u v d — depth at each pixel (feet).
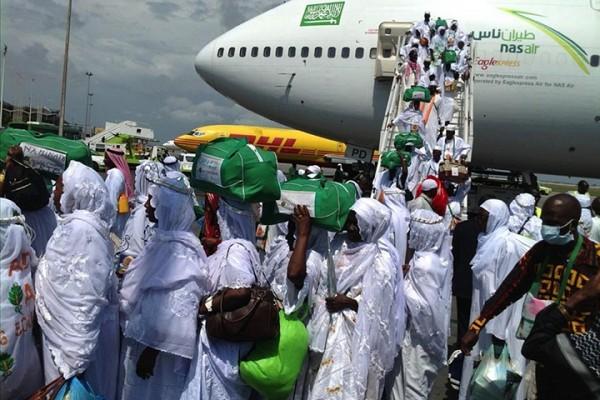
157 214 10.87
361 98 55.88
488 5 54.13
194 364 10.70
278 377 10.53
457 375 18.63
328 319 11.76
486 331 15.16
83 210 10.48
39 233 13.39
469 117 46.09
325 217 11.51
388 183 32.22
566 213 9.83
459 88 47.91
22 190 12.67
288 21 59.67
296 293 11.18
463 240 20.25
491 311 11.44
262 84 59.67
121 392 11.38
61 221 10.37
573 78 51.31
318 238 12.32
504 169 62.59
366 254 11.87
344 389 11.32
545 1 53.62
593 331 8.79
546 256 10.46
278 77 58.80
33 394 10.03
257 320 10.34
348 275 11.91
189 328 10.34
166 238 10.71
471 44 49.88
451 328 26.81
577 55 51.11
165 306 10.23
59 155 14.49
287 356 10.70
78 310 9.80
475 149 57.98
